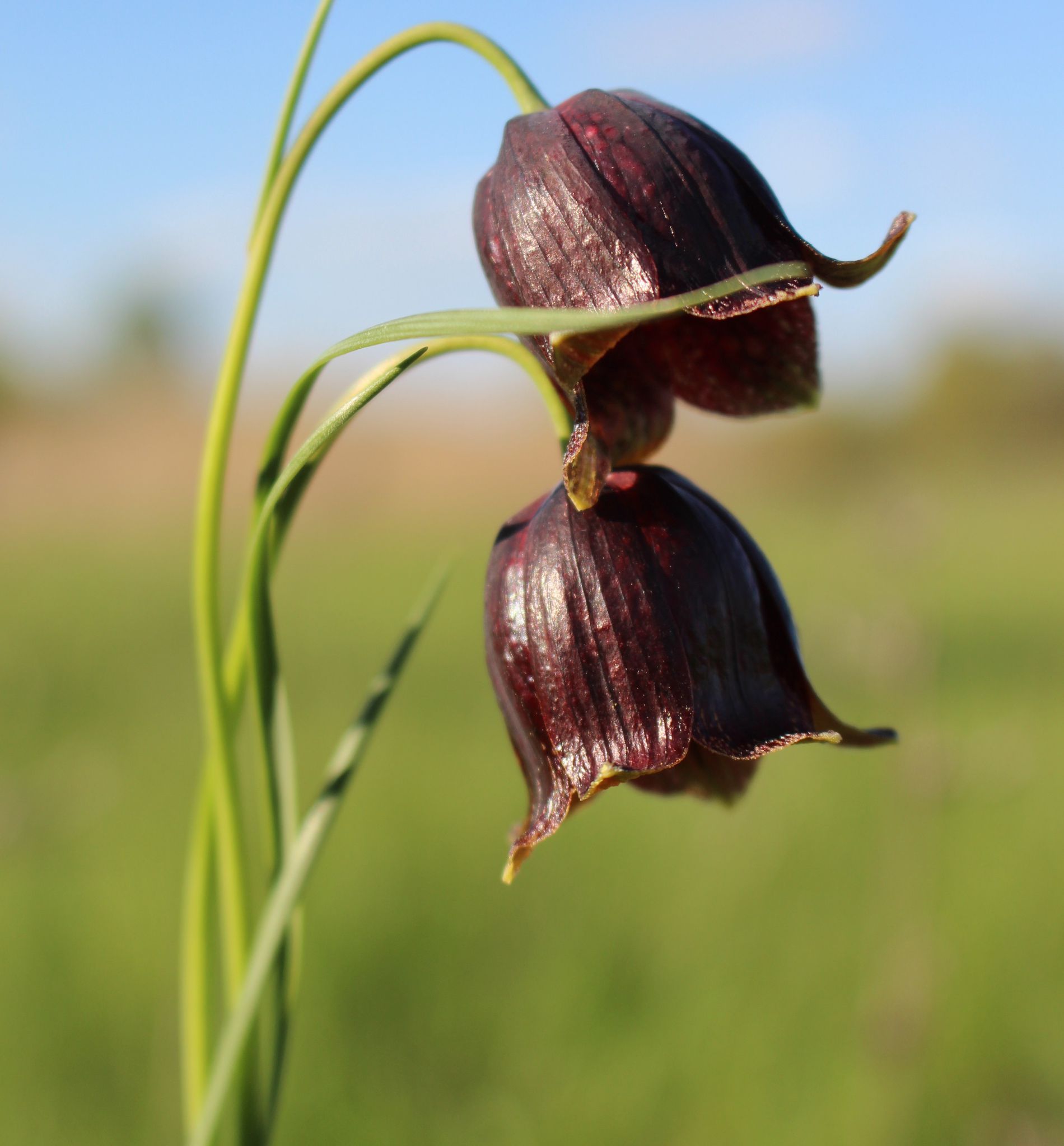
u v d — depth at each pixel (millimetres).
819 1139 264
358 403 147
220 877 169
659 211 145
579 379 141
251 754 468
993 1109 269
